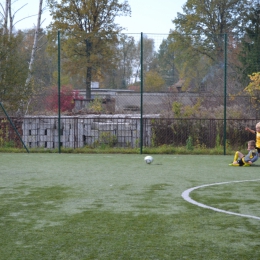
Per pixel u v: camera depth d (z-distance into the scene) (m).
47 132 22.17
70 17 36.78
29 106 23.86
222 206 8.55
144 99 24.80
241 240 6.21
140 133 20.66
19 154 19.88
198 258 5.44
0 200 9.12
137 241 6.15
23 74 22.22
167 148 20.44
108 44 25.39
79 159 17.72
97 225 7.03
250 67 24.80
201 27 39.75
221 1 38.94
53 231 6.67
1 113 22.42
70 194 9.84
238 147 20.88
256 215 7.76
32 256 5.52
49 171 13.98
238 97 23.00
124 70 25.59
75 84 27.83
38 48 30.78
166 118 20.97
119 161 17.03
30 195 9.72
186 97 23.81
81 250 5.75
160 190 10.41
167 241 6.15
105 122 22.28
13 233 6.57
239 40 25.83
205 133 21.22
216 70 24.95
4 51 21.78
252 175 13.24
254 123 21.17
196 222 7.24
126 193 9.98
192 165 15.82
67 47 25.28
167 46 23.73
